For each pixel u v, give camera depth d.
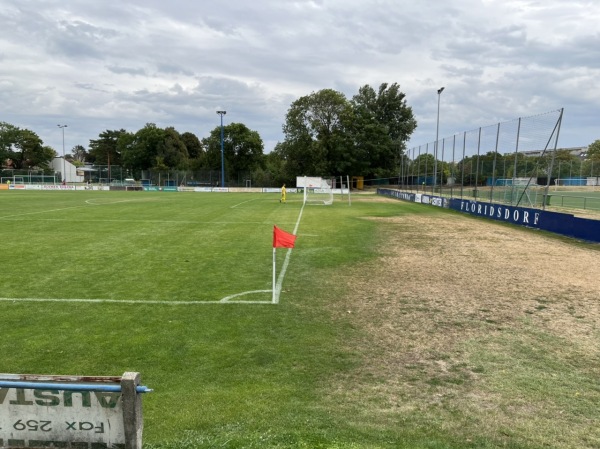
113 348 5.72
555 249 13.35
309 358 5.44
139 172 87.31
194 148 96.62
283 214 24.48
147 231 16.83
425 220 21.95
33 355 5.49
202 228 17.84
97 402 2.95
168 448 3.51
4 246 13.27
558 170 48.59
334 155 64.62
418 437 3.72
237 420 3.97
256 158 71.88
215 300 7.88
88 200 35.12
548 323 6.71
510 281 9.32
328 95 63.41
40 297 8.00
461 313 7.20
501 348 5.76
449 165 30.88
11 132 83.94
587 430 3.88
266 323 6.70
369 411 4.17
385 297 8.12
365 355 5.54
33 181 73.44
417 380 4.86
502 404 4.34
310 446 3.50
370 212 26.47
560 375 4.99
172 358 5.42
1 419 3.03
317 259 11.62
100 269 10.28
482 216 23.64
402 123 73.62
